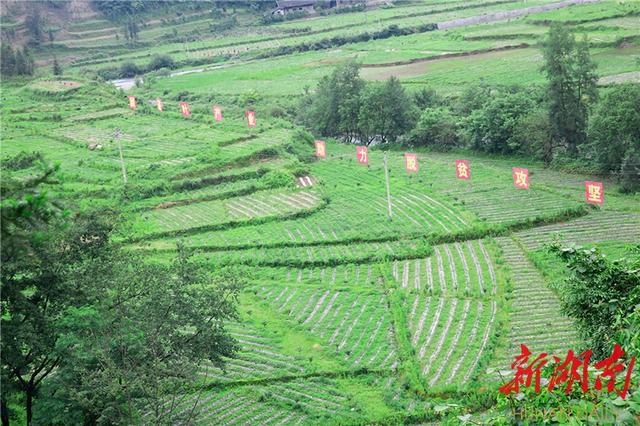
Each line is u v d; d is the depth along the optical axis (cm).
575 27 13900
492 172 7512
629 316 1970
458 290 4944
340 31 18812
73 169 8175
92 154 8812
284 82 13950
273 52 17525
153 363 3041
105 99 12244
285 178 7550
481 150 8844
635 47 12056
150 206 7075
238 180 7700
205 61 17512
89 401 2994
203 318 3500
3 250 2088
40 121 10875
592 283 2341
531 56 13088
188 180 7525
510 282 4944
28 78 14738
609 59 11544
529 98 8638
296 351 4409
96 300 3259
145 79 15575
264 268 5609
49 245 3064
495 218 6097
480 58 13612
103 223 3431
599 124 7062
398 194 7000
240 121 10119
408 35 17712
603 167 7188
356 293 5072
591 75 7781
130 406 2950
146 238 6316
